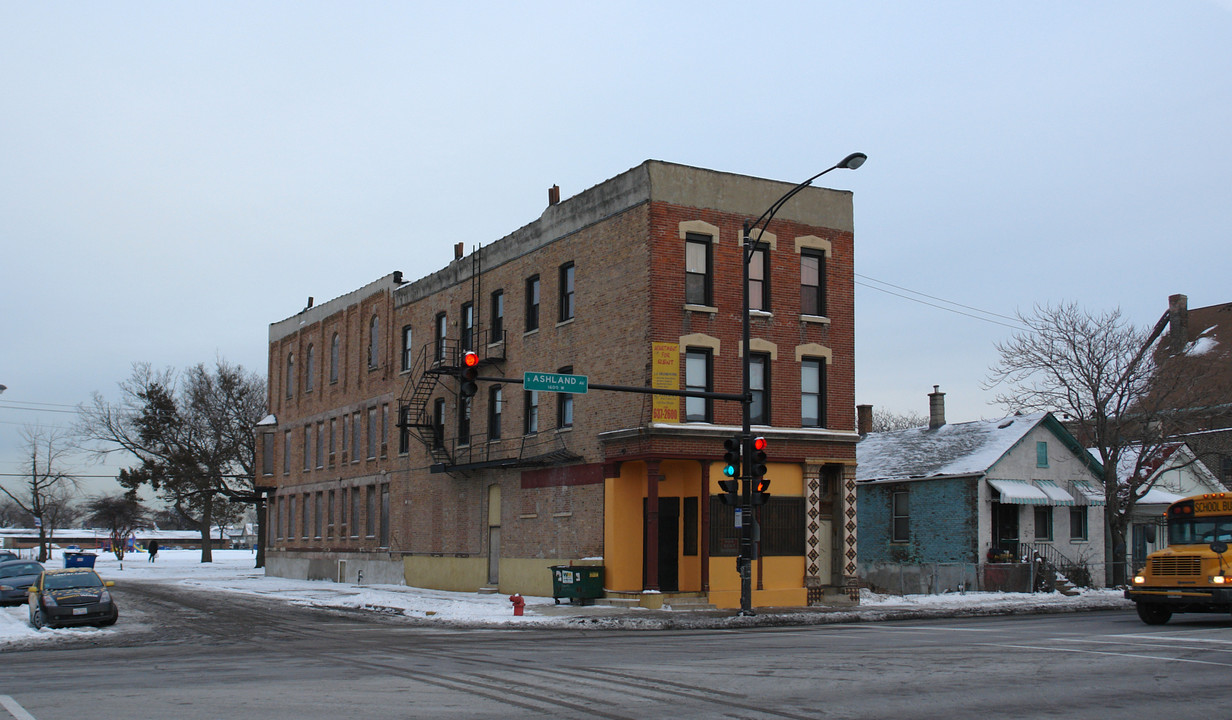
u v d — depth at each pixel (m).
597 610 28.38
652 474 29.66
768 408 31.50
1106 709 11.71
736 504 26.27
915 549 38.78
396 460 45.97
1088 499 38.41
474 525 39.06
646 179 30.53
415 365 44.25
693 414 30.52
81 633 23.33
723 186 31.53
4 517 165.62
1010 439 38.19
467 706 11.93
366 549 48.31
